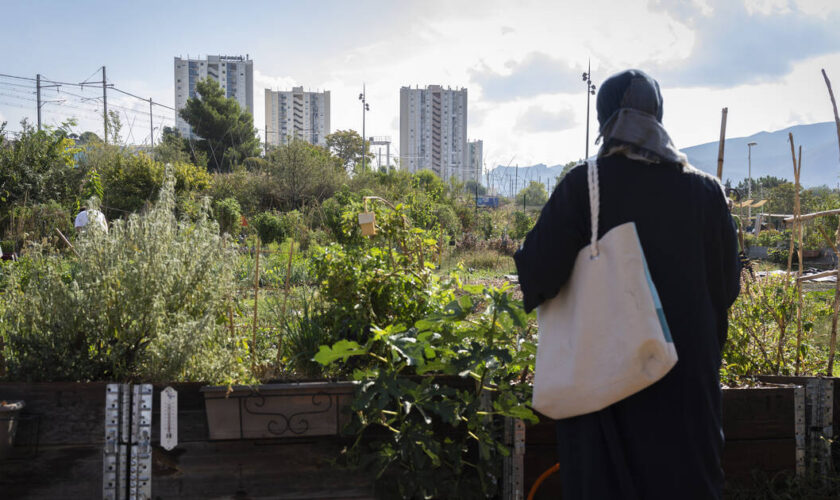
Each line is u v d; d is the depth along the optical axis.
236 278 3.27
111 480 2.29
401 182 31.41
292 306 3.56
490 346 2.46
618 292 1.59
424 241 3.35
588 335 1.61
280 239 16.59
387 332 2.39
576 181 1.69
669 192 1.65
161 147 27.34
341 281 2.96
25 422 2.30
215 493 2.36
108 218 19.72
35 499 2.31
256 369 2.99
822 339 4.98
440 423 2.52
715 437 1.60
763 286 3.65
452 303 2.51
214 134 50.19
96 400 2.33
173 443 2.33
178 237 2.85
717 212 1.74
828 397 2.67
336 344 2.35
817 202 16.75
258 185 25.62
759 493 2.59
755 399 2.63
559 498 2.50
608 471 1.59
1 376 2.60
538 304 1.75
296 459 2.39
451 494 2.44
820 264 15.67
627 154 1.68
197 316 2.74
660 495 1.54
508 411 2.35
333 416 2.40
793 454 2.65
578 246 1.67
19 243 9.49
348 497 2.41
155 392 2.34
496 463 2.51
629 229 1.61
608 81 1.80
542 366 1.72
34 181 17.56
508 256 16.92
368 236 3.25
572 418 1.69
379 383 2.31
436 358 2.59
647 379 1.54
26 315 2.57
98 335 2.60
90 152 23.98
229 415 2.35
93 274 2.63
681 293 1.62
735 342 3.45
